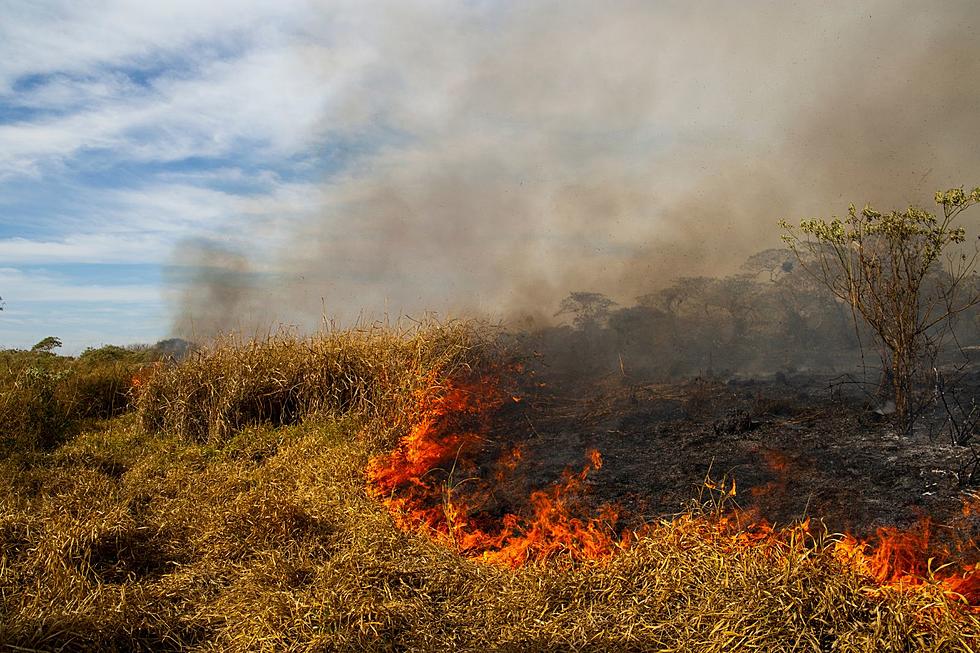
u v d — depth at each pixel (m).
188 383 7.09
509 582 3.34
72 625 2.96
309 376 7.15
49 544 3.76
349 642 2.83
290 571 3.50
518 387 7.16
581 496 4.14
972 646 2.45
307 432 6.52
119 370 8.84
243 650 2.94
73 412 7.90
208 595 3.53
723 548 3.18
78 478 5.19
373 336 7.71
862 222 5.18
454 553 3.69
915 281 4.93
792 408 5.50
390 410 6.18
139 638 3.02
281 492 4.72
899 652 2.45
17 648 2.77
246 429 6.72
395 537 3.87
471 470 4.94
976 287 6.49
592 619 2.93
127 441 6.71
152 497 4.99
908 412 4.85
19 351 11.23
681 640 2.73
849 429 4.88
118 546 3.89
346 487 4.86
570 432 5.65
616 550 3.51
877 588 2.78
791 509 3.63
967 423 4.68
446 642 2.88
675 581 3.06
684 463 4.50
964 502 3.51
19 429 6.53
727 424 5.19
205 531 4.25
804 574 2.79
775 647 2.53
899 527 3.32
